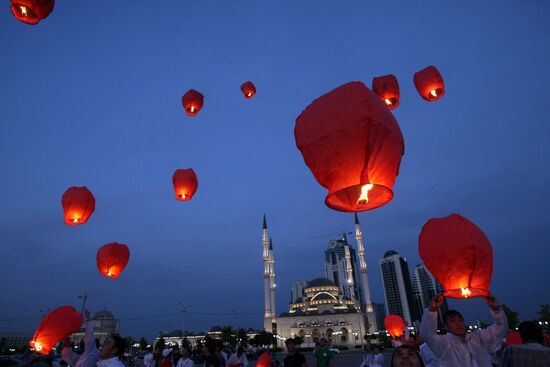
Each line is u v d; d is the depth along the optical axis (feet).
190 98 27.99
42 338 16.66
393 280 472.85
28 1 13.06
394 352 11.21
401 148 8.86
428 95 20.20
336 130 8.27
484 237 10.87
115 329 277.23
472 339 15.43
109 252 24.11
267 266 305.32
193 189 27.12
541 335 14.49
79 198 21.12
